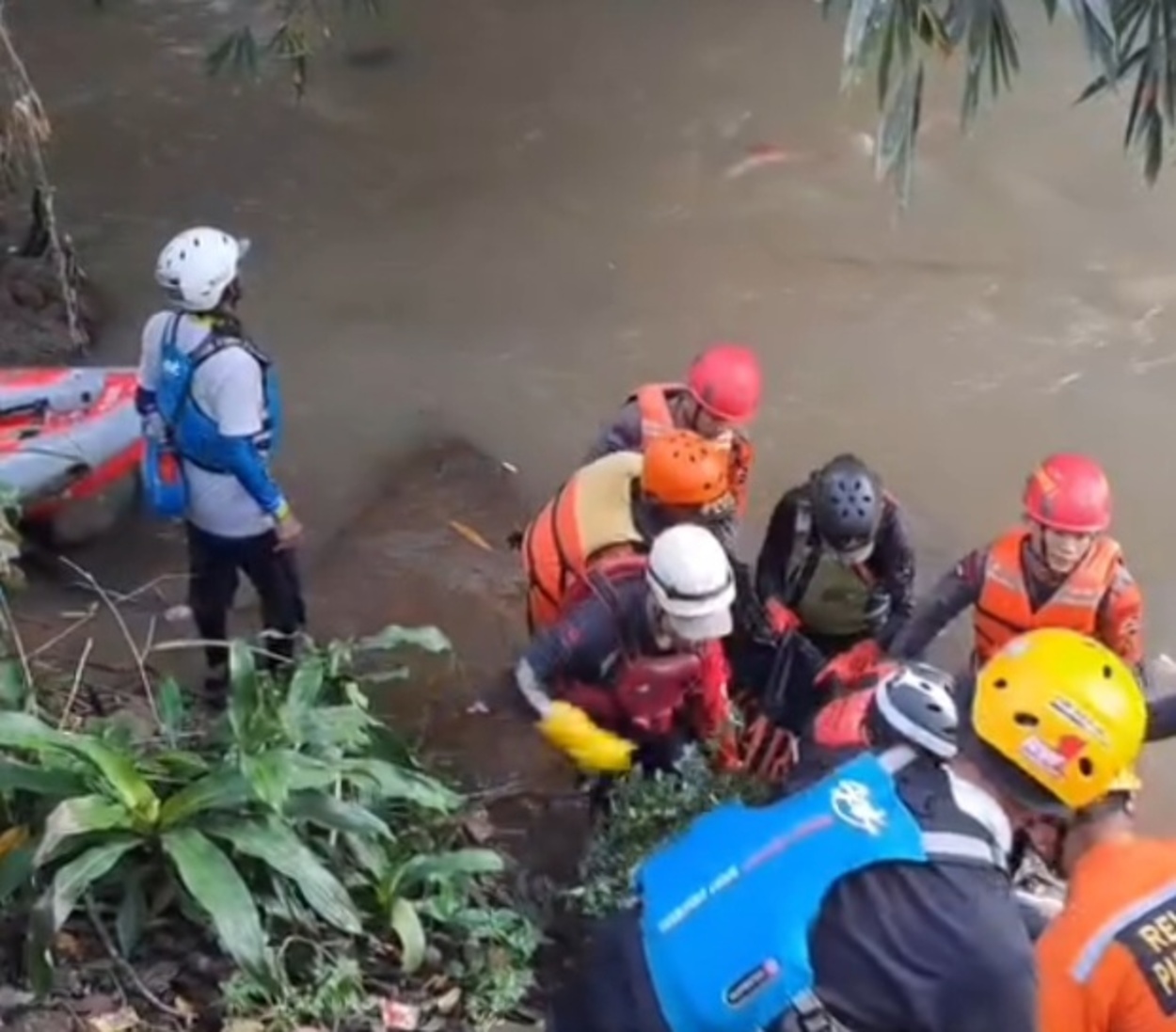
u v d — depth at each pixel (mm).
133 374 7176
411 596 7051
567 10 11805
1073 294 9180
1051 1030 3047
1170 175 10086
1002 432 8258
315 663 5316
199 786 4637
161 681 5988
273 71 11008
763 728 5305
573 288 9227
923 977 2953
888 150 4531
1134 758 3139
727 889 3092
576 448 8133
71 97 10734
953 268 9367
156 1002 4457
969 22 4484
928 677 3361
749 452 5719
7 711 4980
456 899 4922
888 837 3027
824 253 9500
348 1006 4543
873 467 8031
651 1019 3100
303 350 8688
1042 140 10406
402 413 8273
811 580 5461
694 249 9547
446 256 9477
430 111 10750
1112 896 3053
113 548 7094
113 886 4672
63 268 8281
